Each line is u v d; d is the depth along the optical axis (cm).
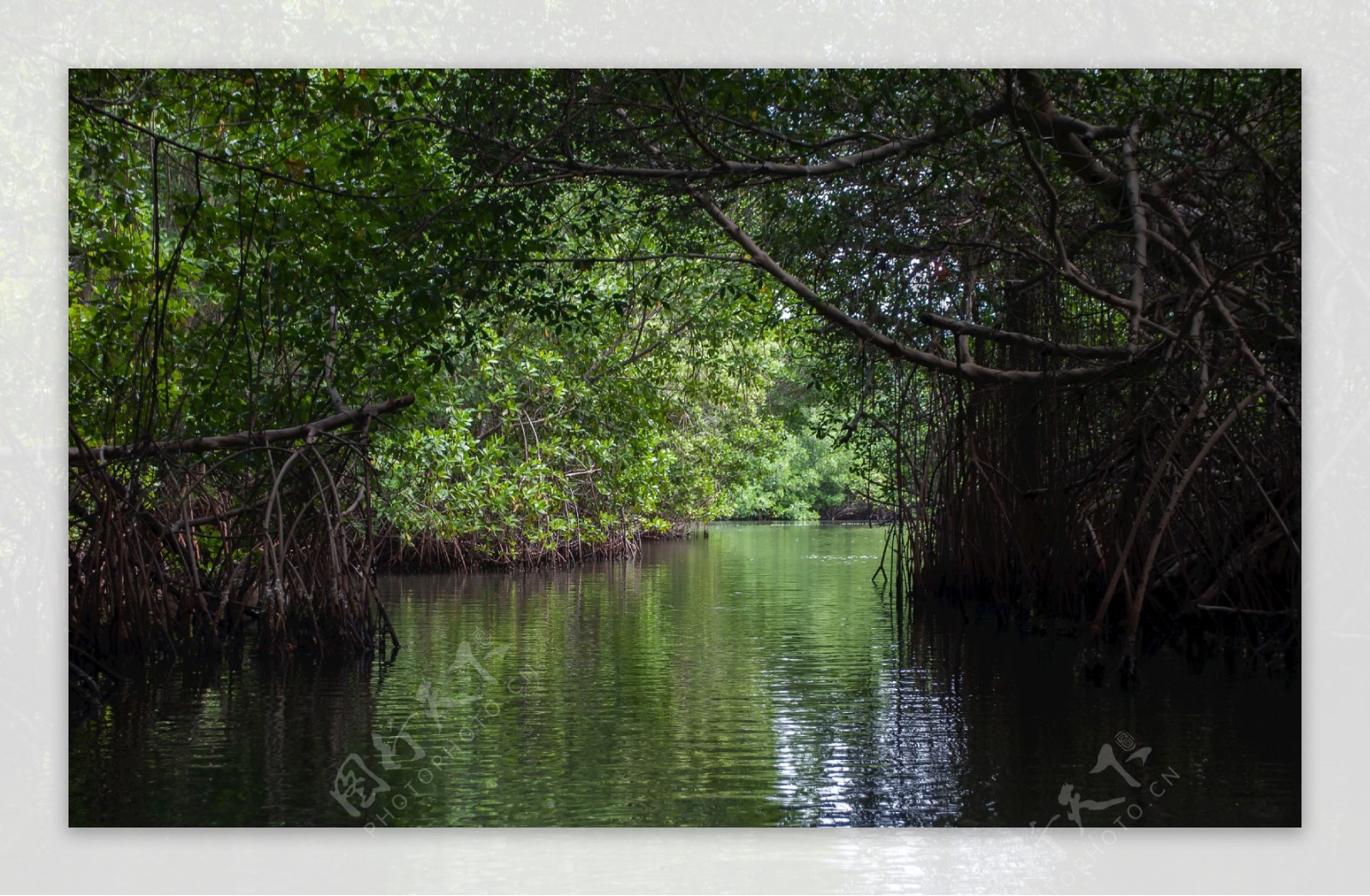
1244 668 976
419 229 1018
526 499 2034
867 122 951
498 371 2059
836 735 739
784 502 5134
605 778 642
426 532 2094
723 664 1012
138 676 993
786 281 1084
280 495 1112
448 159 1073
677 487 3109
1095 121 1041
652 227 1240
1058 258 1057
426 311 1076
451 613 1411
